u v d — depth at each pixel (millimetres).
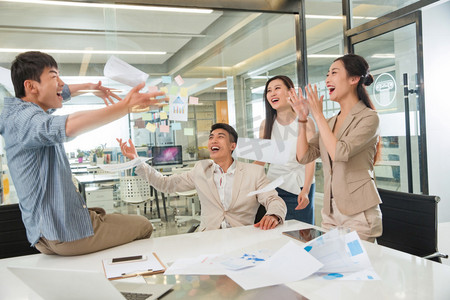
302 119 1849
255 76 3338
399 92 2934
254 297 975
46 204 1374
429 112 3619
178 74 3156
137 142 3107
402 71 2875
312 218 2846
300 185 2789
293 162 2748
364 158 1646
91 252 1469
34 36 2801
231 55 3271
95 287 838
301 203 2496
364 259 1191
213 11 3152
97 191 3059
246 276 1115
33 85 1352
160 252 1435
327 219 1770
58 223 1382
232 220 1963
